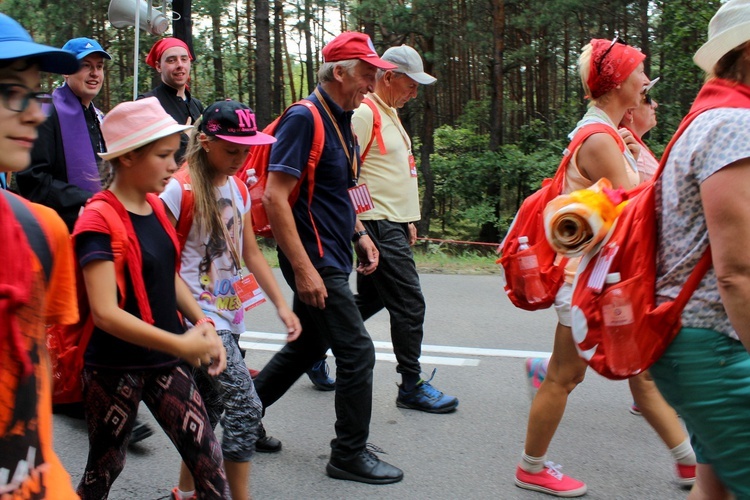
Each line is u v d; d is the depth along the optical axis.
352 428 3.45
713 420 2.13
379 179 4.25
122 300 2.47
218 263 3.05
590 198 2.45
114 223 2.43
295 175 3.28
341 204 3.48
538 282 3.22
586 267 2.50
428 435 4.01
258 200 3.55
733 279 1.95
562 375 3.26
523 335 5.74
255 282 3.15
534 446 3.35
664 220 2.22
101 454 2.61
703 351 2.12
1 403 1.37
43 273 1.50
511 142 30.02
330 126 3.43
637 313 2.24
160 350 2.37
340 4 27.41
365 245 3.98
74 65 1.48
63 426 4.06
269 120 21.19
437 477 3.54
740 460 2.11
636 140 3.79
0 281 1.38
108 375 2.56
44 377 1.48
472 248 22.28
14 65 1.43
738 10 2.08
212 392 3.12
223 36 29.89
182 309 2.75
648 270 2.26
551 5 22.00
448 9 22.86
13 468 1.39
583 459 3.72
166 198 2.95
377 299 4.58
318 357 3.70
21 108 1.43
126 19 8.00
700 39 18.94
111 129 2.48
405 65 4.30
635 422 4.17
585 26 26.34
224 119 2.93
